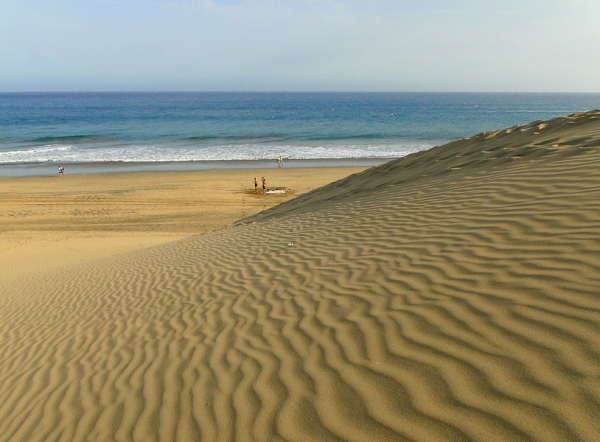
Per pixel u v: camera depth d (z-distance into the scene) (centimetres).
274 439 263
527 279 334
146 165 3397
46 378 458
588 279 309
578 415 210
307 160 3681
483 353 272
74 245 1464
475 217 500
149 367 405
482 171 712
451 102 19400
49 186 2567
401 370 284
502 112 11406
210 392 332
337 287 439
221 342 405
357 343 329
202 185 2611
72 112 10731
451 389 253
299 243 665
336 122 7819
